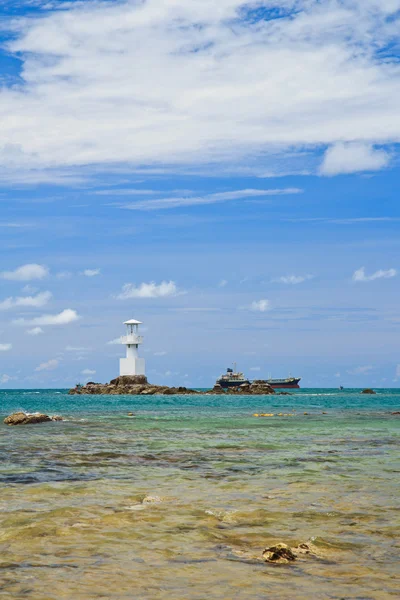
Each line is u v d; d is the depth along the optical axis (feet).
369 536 36.55
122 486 54.34
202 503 46.34
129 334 569.23
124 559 31.27
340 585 27.35
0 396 520.01
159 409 253.44
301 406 294.05
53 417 161.79
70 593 25.81
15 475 61.00
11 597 25.17
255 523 39.86
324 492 51.44
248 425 146.10
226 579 28.09
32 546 33.71
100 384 603.67
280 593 26.22
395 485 55.16
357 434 117.80
